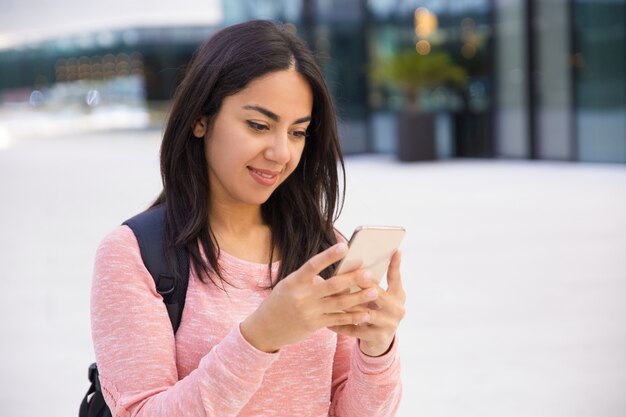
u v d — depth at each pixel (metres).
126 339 1.64
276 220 1.89
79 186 13.69
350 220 9.74
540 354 4.93
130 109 23.73
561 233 8.63
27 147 22.59
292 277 1.46
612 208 10.19
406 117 16.91
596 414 4.05
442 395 4.35
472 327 5.48
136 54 23.22
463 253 7.76
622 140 14.80
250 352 1.49
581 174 13.84
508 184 12.86
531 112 16.06
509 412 4.11
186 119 1.73
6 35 24.48
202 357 1.70
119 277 1.67
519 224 9.26
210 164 1.77
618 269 6.96
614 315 5.66
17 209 11.28
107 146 22.33
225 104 1.69
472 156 17.33
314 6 18.20
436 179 13.86
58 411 4.18
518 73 16.27
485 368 4.73
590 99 15.15
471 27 16.95
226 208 1.83
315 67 1.72
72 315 5.94
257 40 1.69
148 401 1.58
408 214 10.14
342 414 1.87
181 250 1.73
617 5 14.51
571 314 5.72
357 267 1.51
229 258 1.80
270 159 1.68
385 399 1.77
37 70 24.86
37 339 5.38
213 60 1.70
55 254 8.16
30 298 6.45
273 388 1.75
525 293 6.29
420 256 7.67
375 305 1.61
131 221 1.76
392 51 18.12
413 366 4.79
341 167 1.91
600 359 4.82
